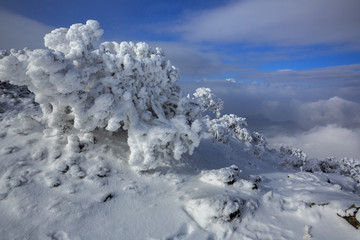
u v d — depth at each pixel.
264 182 8.12
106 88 6.78
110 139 7.68
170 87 8.98
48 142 6.76
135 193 5.83
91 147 6.98
